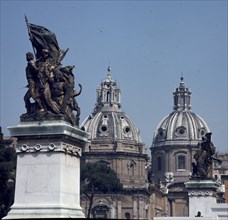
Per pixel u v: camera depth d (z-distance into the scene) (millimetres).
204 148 66188
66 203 34188
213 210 54406
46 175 33938
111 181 171250
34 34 36406
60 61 36656
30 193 33969
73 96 36094
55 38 36781
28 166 34344
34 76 35750
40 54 36438
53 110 34938
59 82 35500
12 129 34688
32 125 34438
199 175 65500
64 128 33938
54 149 34031
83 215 35250
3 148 107125
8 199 99000
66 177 34438
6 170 97188
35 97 35281
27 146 34531
